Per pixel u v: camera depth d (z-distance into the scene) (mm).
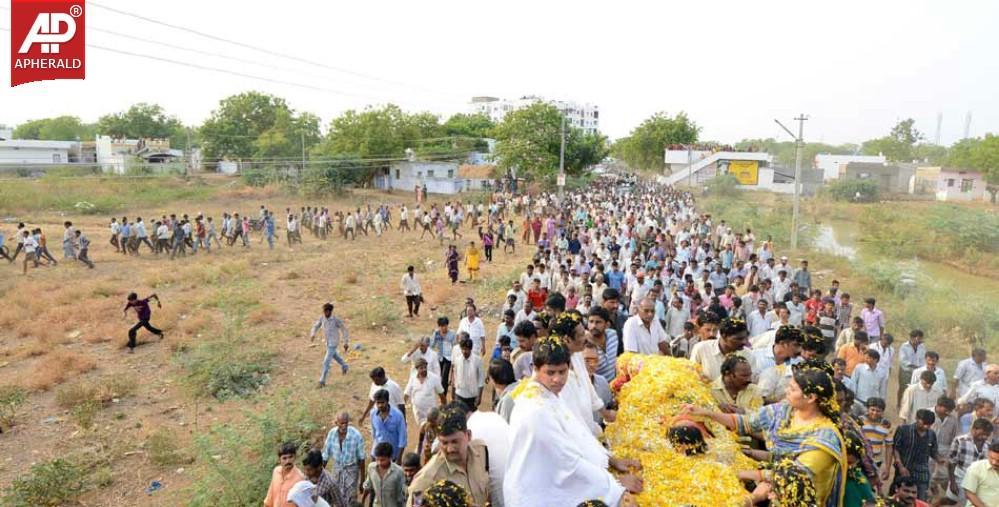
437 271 25188
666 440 4168
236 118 83688
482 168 64438
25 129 115688
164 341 15680
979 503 6297
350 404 12086
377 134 57000
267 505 6781
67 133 115312
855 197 55594
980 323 16031
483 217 43719
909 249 31156
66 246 25031
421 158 63750
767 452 4188
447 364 11469
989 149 54000
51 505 8656
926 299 18406
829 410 3695
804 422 3768
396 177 60500
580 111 170000
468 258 23312
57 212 38406
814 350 5406
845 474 3664
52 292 20047
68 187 45062
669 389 4586
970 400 8234
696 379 4859
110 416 11547
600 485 3418
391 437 8141
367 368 14078
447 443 3822
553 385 3539
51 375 12938
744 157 68500
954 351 14602
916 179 62469
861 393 9344
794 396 3777
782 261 16953
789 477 3330
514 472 3432
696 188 66500
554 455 3348
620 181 77875
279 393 11750
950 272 27906
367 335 16578
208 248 28172
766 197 61531
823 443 3541
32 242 23031
